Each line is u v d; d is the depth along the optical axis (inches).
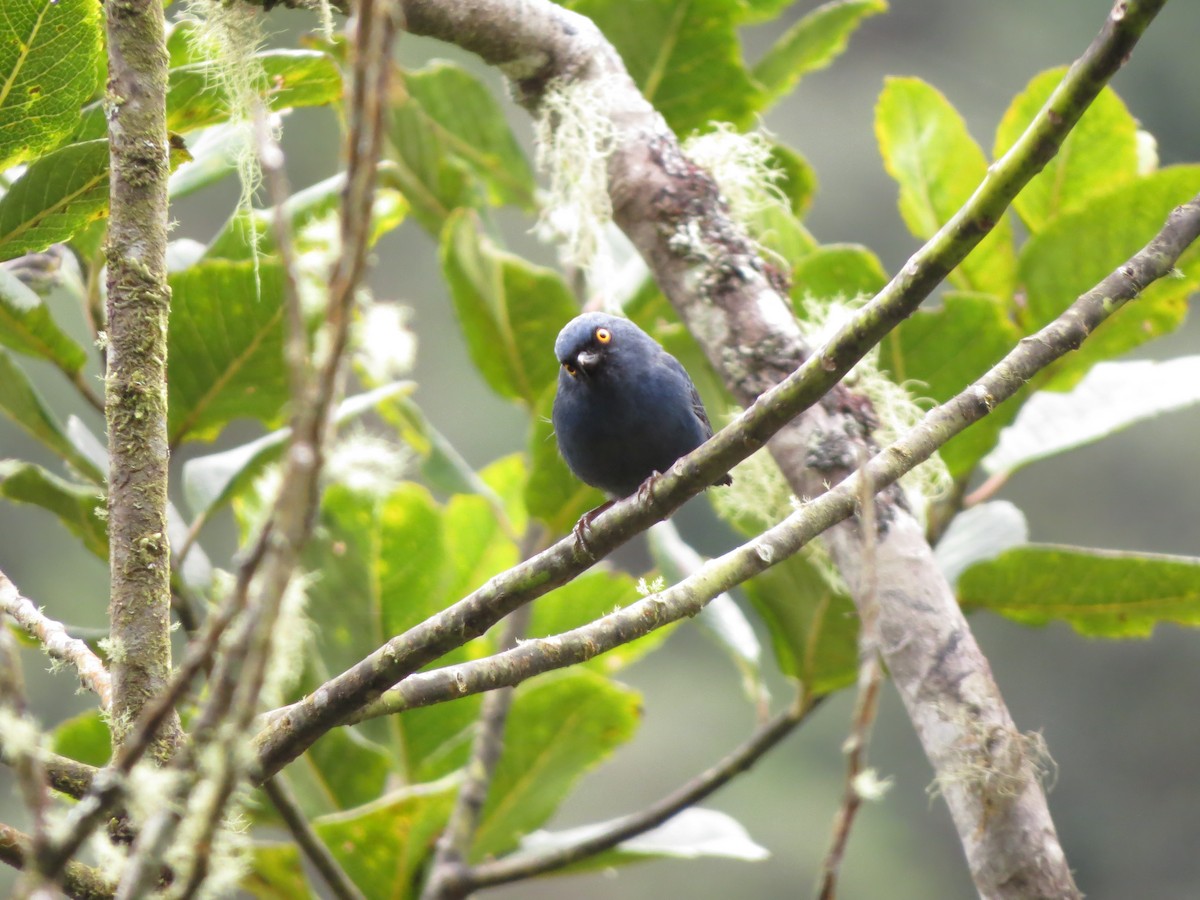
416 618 361.7
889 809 1103.0
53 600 1002.1
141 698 195.9
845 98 1327.5
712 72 399.9
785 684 1132.5
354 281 124.1
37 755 139.8
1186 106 1300.4
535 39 307.0
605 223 307.6
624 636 211.9
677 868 1091.9
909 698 248.7
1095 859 1125.1
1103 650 1169.4
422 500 361.4
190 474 324.5
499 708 330.0
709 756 1110.4
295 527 124.6
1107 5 1338.6
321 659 356.8
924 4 1360.7
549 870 313.1
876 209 1272.1
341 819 315.0
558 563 212.7
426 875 330.0
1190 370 359.9
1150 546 1162.6
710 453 212.7
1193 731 1132.5
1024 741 238.5
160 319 202.7
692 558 377.7
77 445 315.3
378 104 123.7
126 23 200.5
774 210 362.9
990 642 1189.1
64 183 226.7
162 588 200.5
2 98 227.1
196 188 310.5
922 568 255.3
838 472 266.1
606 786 1098.7
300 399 124.0
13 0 218.2
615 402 341.7
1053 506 1195.3
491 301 383.6
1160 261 219.8
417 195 422.6
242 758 128.8
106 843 157.2
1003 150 370.6
